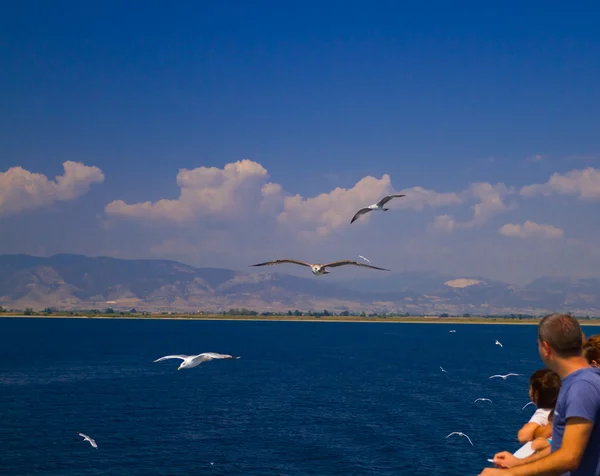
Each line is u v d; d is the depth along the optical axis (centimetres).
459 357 17025
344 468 4925
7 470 4825
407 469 4891
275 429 6462
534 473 657
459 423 6731
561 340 684
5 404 7931
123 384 10294
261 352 18688
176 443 5791
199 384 10431
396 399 8656
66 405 7938
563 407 677
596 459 656
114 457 5262
